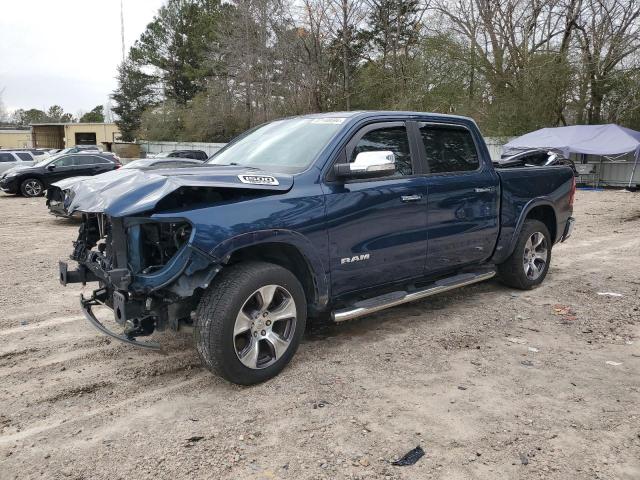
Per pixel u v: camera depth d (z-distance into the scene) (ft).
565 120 94.94
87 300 14.03
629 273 23.72
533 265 20.81
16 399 12.11
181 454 9.85
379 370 13.41
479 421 10.92
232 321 11.71
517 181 19.24
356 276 14.33
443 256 16.70
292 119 16.63
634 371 13.41
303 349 14.82
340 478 9.10
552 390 12.34
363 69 104.53
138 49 180.86
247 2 106.83
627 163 71.15
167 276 11.27
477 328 16.56
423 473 9.21
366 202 14.16
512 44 91.25
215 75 140.26
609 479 9.07
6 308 18.98
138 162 36.65
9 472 9.39
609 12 81.71
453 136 17.46
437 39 96.37
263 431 10.60
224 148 17.43
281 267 12.69
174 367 13.79
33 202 57.72
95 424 10.99
